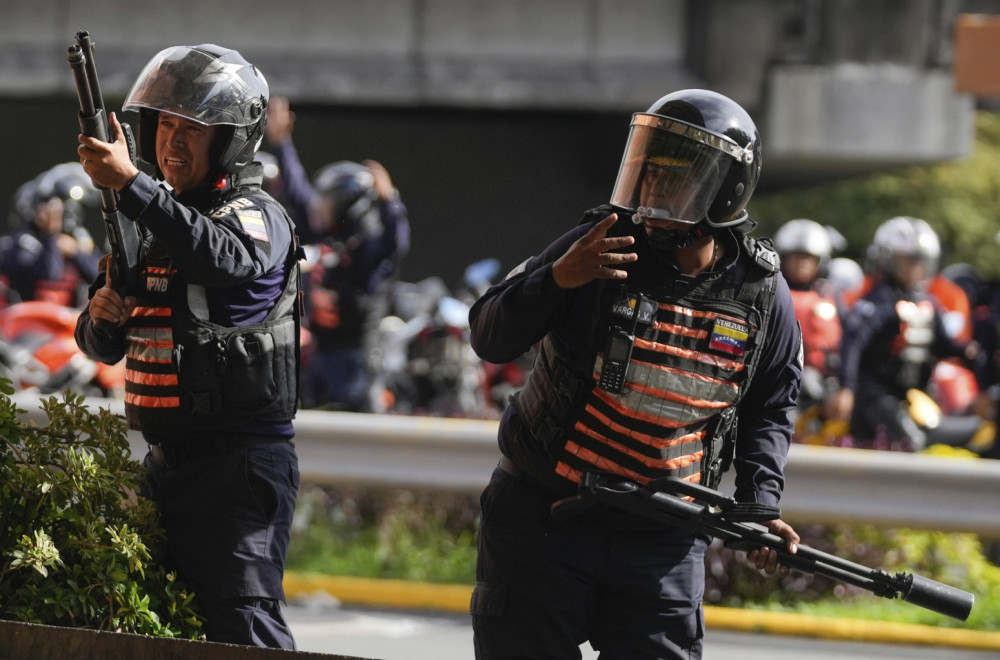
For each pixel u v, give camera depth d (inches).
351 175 963.3
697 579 350.6
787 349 348.8
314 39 1710.1
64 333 1013.2
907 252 927.7
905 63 1647.4
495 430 725.3
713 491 323.9
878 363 931.3
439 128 2034.9
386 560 769.6
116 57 1691.7
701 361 334.3
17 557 317.1
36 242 1115.3
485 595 348.5
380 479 727.7
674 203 328.2
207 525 372.5
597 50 1691.7
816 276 1032.2
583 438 338.3
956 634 693.3
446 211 2043.6
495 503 351.3
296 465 388.2
